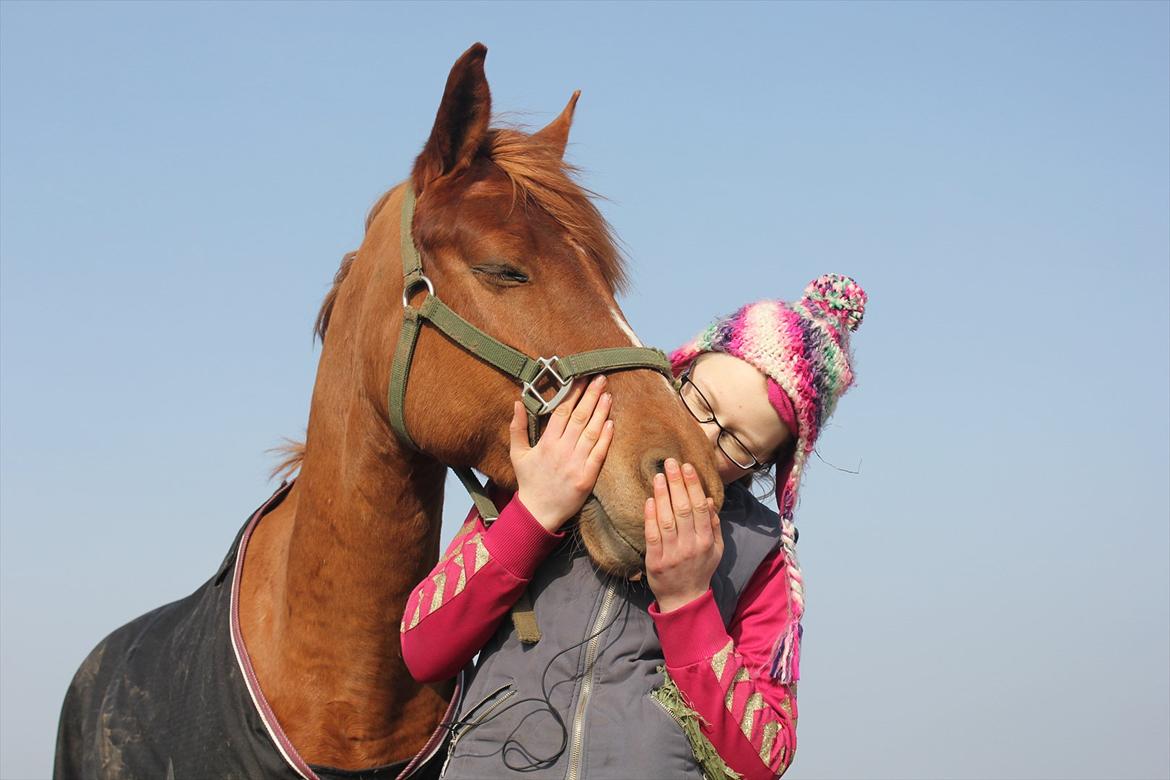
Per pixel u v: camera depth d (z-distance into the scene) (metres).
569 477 1.85
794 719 1.92
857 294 2.12
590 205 2.13
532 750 1.78
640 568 1.85
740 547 2.03
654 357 2.01
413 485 2.16
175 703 2.24
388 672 2.19
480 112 2.10
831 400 2.07
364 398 2.17
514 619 1.89
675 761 1.75
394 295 2.13
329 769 2.14
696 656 1.80
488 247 2.00
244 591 2.37
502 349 1.98
